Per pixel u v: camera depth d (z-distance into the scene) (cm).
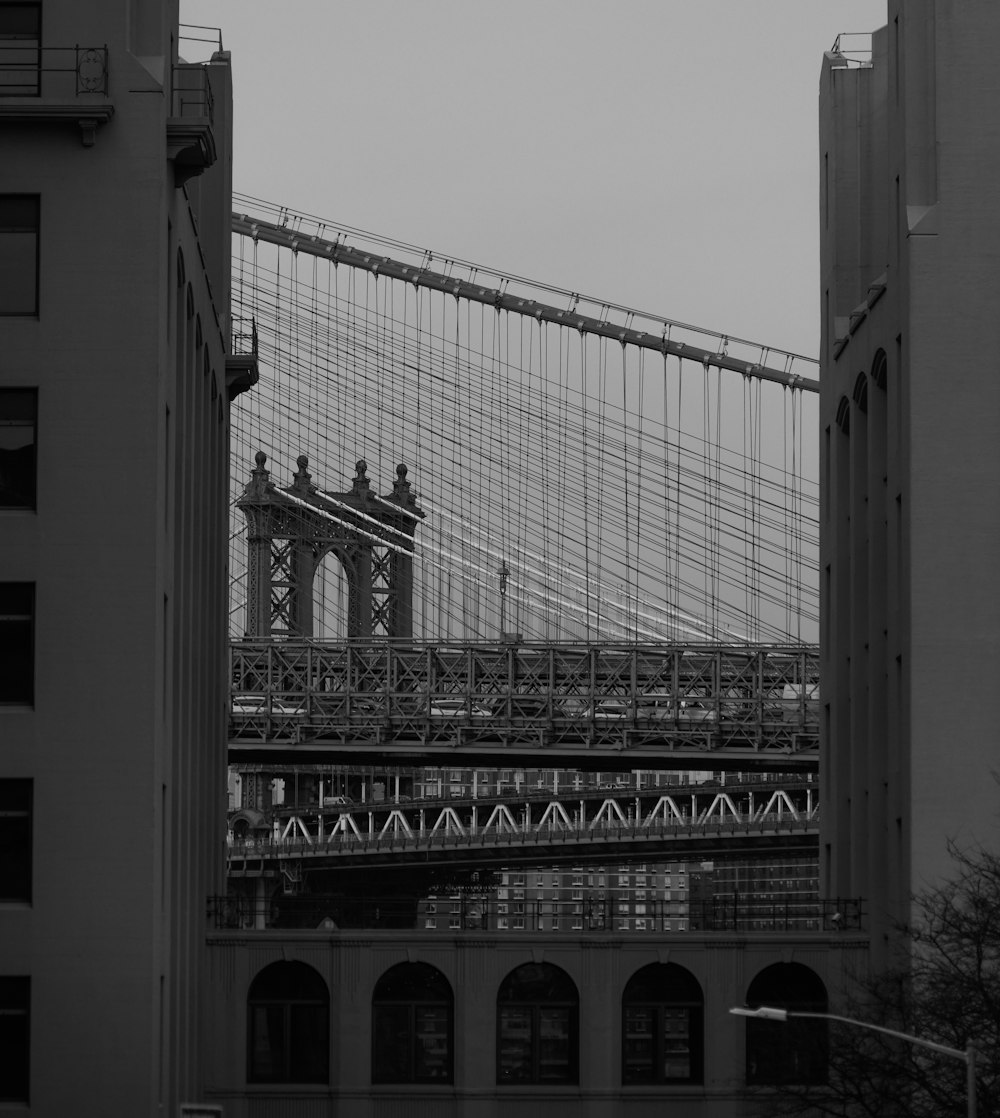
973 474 7375
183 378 7288
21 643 6375
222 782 9381
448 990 7994
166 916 6662
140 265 6481
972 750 7294
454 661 18175
